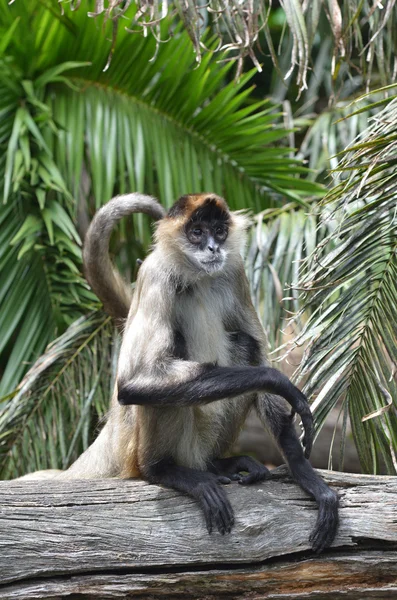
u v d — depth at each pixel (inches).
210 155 652.1
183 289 417.4
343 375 390.9
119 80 631.8
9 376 601.0
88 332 585.0
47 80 615.2
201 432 407.2
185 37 606.9
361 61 478.6
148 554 358.0
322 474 379.9
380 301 384.5
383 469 594.9
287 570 360.2
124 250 673.6
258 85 893.8
